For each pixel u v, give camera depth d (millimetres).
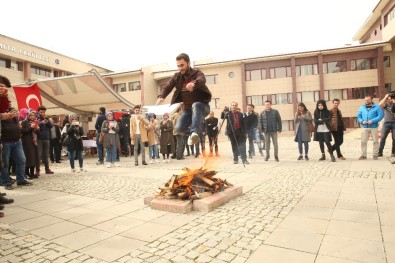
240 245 3090
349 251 2859
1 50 29125
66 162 13031
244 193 5430
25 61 32156
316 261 2686
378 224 3555
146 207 4754
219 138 34906
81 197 5633
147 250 3059
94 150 16422
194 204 4480
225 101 35531
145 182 7012
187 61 4383
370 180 6059
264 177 7000
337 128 9328
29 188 6734
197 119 4133
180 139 12320
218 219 3965
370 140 18156
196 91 4359
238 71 35188
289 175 7098
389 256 2727
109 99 16438
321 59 32562
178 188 4809
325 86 32781
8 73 30406
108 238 3438
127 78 39156
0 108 5500
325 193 5160
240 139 9250
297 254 2838
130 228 3758
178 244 3176
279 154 12703
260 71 34625
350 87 32156
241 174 7594
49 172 9078
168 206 4477
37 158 8312
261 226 3625
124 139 14914
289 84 33594
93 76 13664
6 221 4203
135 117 10648
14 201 5449
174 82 4539
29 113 8016
